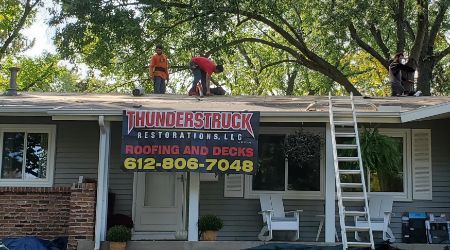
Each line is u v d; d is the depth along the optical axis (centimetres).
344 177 1328
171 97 1467
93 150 1336
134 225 1337
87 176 1327
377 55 2884
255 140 1118
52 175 1324
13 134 1338
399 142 1320
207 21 2270
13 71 1521
